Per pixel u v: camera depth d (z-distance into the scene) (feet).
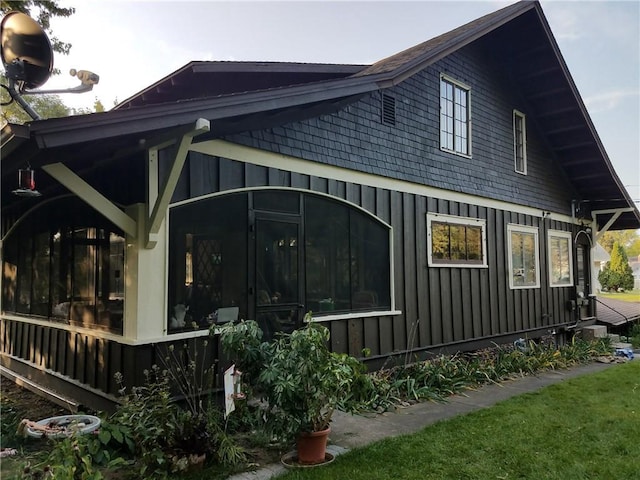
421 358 22.85
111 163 14.82
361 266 20.52
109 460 10.57
